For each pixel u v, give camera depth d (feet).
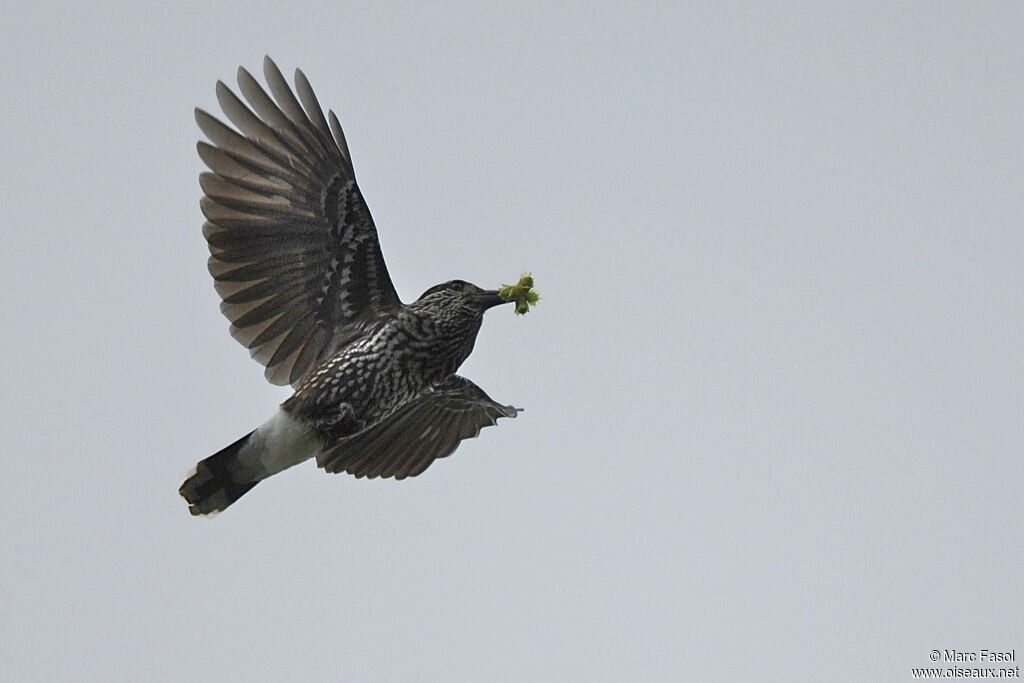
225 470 41.78
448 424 47.93
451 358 44.04
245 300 40.91
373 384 42.14
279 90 39.93
